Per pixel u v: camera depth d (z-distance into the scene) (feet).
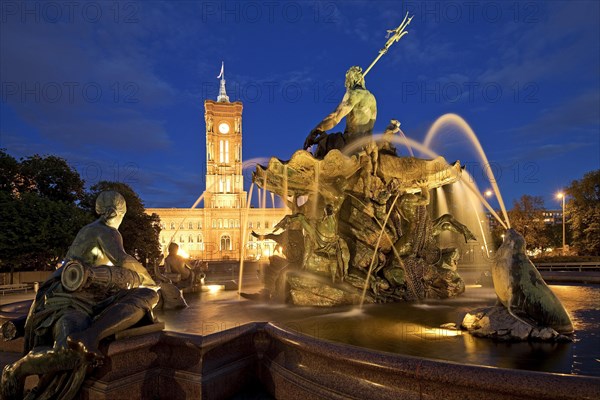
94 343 10.48
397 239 25.61
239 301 24.81
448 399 7.99
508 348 12.33
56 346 10.66
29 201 85.71
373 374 9.15
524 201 132.57
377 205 25.34
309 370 10.63
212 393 11.31
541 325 13.67
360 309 20.58
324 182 25.62
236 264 139.54
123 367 11.29
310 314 19.26
